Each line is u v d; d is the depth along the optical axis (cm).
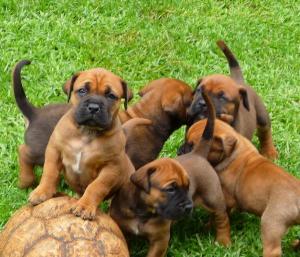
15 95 757
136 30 1045
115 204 674
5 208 734
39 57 971
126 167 677
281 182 678
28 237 595
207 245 712
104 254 589
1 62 946
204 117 788
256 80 992
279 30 1098
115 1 1082
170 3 1103
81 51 991
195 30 1063
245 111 827
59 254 579
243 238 727
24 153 758
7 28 1004
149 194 643
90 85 657
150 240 666
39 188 649
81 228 602
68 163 666
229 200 726
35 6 1048
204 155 718
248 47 1056
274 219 665
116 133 663
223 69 1009
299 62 1039
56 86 928
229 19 1095
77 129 659
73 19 1048
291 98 973
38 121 754
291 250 717
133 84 962
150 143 800
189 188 659
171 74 992
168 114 805
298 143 897
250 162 718
